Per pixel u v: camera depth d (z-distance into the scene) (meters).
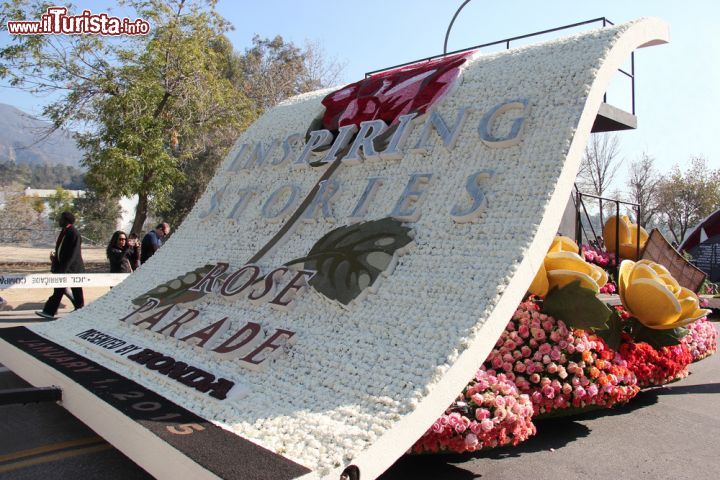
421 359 4.43
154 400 4.65
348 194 6.99
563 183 5.21
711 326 8.60
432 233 5.69
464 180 5.91
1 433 5.43
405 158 6.71
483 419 4.45
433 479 4.47
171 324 6.41
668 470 4.72
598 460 4.92
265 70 34.88
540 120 5.73
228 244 7.91
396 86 7.66
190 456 3.52
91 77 16.75
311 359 5.07
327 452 3.67
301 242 6.93
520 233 5.01
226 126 19.48
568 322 5.54
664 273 7.02
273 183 8.29
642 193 38.25
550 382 5.30
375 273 5.53
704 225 23.59
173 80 17.14
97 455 4.91
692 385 7.66
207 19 17.69
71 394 5.09
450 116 6.69
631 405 6.66
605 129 8.73
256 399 4.68
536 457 4.97
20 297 14.36
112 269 12.55
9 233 35.12
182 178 17.98
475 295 4.76
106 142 17.02
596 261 8.61
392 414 3.95
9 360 6.75
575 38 6.47
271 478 3.22
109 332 6.96
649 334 6.66
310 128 8.40
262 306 6.20
